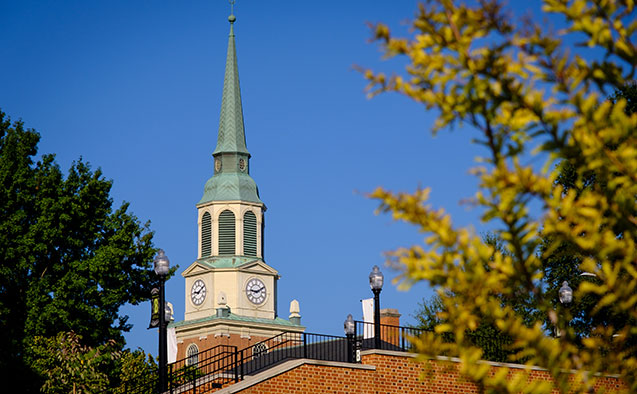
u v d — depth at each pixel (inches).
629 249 527.5
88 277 3181.6
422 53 537.0
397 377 1937.7
